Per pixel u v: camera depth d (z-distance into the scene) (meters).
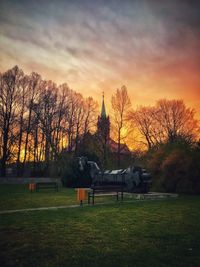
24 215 13.18
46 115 46.03
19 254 7.50
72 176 33.09
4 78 42.06
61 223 11.39
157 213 14.12
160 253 7.59
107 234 9.64
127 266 6.64
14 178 38.12
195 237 9.27
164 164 27.94
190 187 26.00
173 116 48.75
